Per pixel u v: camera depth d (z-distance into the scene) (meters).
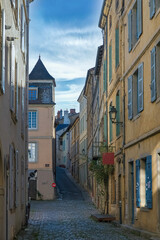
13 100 13.27
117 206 21.27
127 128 18.64
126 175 18.67
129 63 18.14
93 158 26.08
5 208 11.02
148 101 14.55
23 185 18.84
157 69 13.32
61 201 40.69
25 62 20.55
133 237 14.33
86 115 52.22
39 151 44.19
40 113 44.72
